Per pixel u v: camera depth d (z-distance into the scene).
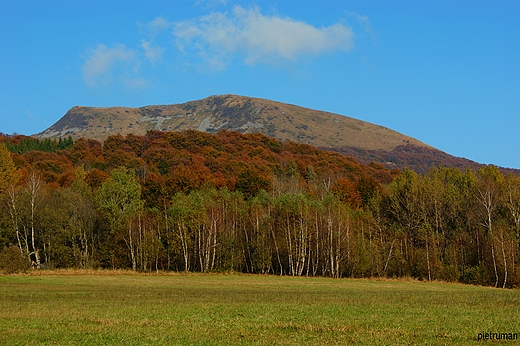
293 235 84.88
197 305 37.19
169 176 112.94
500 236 74.50
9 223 79.81
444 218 90.31
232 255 84.81
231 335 25.64
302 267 83.06
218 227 86.81
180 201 85.00
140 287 53.56
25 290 47.88
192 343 23.80
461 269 78.56
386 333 26.25
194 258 86.31
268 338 24.95
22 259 69.94
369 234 87.00
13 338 24.70
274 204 91.38
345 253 82.12
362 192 115.25
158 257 83.38
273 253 87.81
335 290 54.62
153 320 29.83
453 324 29.06
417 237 86.12
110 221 88.25
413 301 41.28
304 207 85.62
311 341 24.28
